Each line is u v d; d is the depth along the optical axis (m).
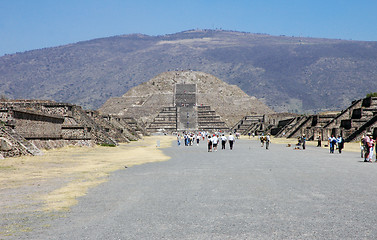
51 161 35.53
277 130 142.62
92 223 12.14
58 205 15.07
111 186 20.05
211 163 33.47
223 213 13.27
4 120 42.84
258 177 23.16
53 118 55.06
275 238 10.21
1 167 29.52
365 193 17.09
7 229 11.52
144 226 11.66
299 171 26.50
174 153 49.41
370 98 91.69
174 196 16.77
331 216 12.64
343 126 87.94
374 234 10.48
